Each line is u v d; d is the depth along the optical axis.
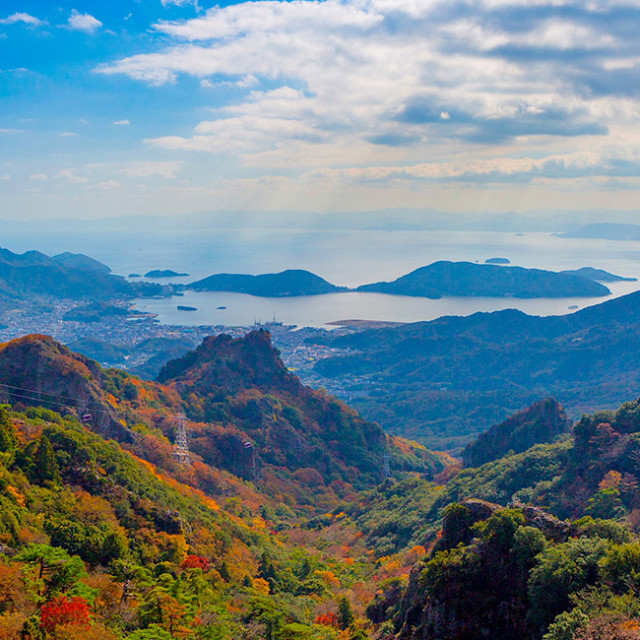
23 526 66.19
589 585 46.94
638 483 96.38
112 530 74.31
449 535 60.66
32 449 82.06
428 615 53.44
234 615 66.88
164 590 61.16
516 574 51.59
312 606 77.44
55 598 51.91
